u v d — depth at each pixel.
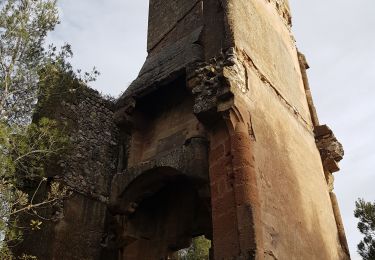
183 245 12.66
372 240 24.09
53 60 13.39
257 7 13.28
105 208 15.51
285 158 10.94
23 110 12.20
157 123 12.68
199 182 9.98
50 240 13.37
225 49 10.63
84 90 16.89
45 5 12.88
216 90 9.78
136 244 12.14
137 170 11.29
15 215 11.98
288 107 12.79
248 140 9.32
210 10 11.97
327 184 13.53
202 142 10.46
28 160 12.43
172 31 14.08
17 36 12.08
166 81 11.84
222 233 8.46
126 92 12.79
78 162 15.45
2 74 11.75
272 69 12.60
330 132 14.11
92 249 14.38
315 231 10.96
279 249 8.74
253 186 8.69
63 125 15.48
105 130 17.17
